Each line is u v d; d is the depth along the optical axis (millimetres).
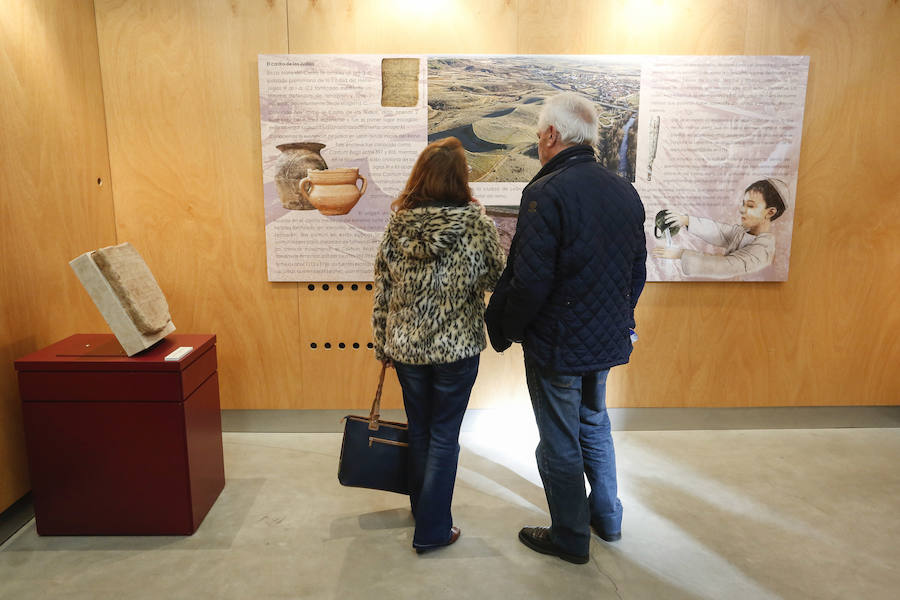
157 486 2273
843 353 3326
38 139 2494
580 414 2217
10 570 2092
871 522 2426
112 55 2990
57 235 2625
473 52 3020
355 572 2096
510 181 3102
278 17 2975
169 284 3211
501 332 2059
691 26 3006
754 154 3084
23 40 2402
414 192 1979
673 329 3293
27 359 2180
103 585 2016
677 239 3164
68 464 2242
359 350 3301
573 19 2996
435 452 2105
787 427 3395
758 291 3254
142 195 3121
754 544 2271
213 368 2531
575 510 2076
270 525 2395
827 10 2986
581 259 1833
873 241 3209
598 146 3076
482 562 2156
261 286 3230
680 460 2988
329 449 3137
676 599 1959
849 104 3070
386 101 3025
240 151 3100
